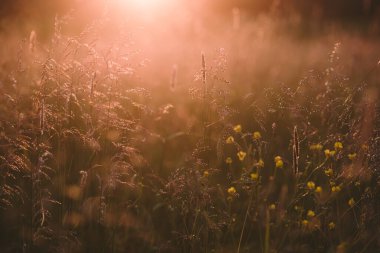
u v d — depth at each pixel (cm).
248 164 347
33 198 290
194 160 322
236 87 620
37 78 415
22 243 299
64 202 312
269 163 388
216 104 319
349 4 2138
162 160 421
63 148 331
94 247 309
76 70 317
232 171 350
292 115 353
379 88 536
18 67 349
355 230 318
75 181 337
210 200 302
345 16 2141
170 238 334
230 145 367
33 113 321
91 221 313
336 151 329
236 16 959
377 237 302
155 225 347
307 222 300
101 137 329
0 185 311
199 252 306
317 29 1262
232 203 344
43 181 337
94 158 340
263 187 365
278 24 1159
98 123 323
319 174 355
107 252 310
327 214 326
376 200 318
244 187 322
